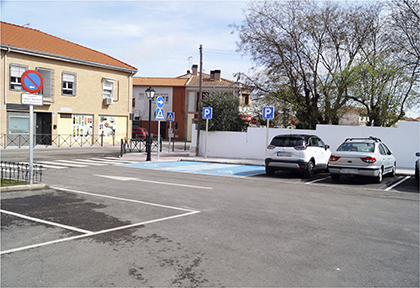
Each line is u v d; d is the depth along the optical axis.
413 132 16.16
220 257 4.74
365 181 12.62
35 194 8.84
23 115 27.25
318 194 9.73
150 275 4.13
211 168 16.39
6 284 3.83
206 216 6.96
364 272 4.32
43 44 29.28
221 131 21.69
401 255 4.94
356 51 24.75
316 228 6.22
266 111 18.12
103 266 4.38
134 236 5.62
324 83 22.97
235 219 6.75
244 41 26.11
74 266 4.36
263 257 4.76
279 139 13.64
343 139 17.72
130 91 36.16
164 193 9.40
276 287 3.87
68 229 5.94
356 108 22.97
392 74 20.17
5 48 25.38
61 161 17.38
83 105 31.62
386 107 20.58
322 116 25.06
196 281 3.98
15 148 25.08
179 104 49.22
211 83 48.59
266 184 11.62
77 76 31.00
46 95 28.80
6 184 9.61
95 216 6.83
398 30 22.97
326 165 15.03
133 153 23.97
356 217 7.09
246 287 3.86
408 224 6.60
